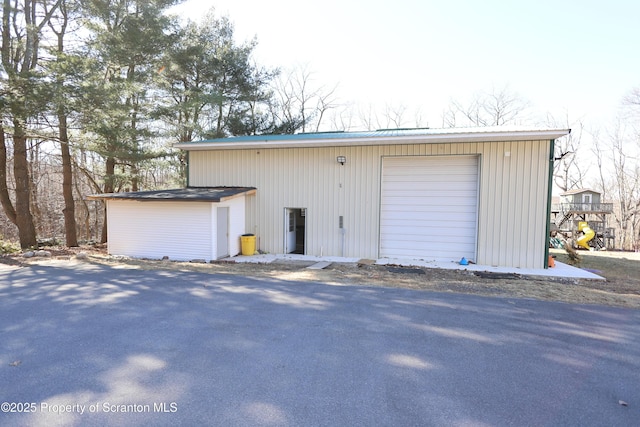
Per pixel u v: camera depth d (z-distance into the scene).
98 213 25.56
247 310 4.97
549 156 8.98
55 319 4.51
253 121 19.52
